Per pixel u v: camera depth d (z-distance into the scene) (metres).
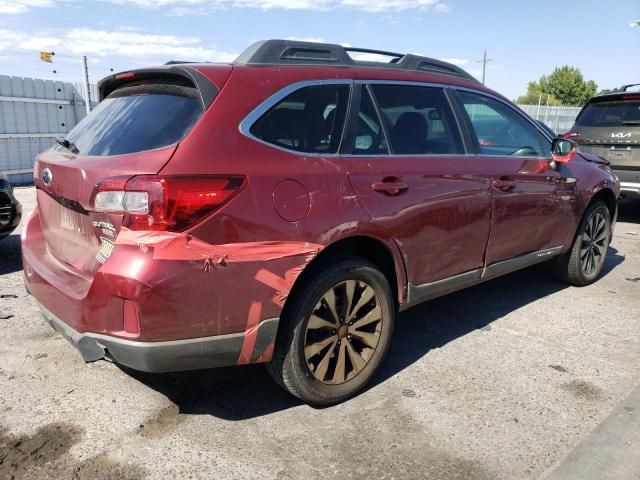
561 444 2.78
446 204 3.47
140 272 2.37
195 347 2.53
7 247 6.57
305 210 2.77
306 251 2.75
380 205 3.08
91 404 3.09
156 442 2.76
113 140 2.81
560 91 87.00
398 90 3.47
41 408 3.03
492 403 3.16
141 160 2.51
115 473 2.52
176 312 2.44
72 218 2.91
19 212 5.87
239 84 2.79
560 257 5.08
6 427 2.85
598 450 2.73
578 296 5.01
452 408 3.10
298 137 2.91
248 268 2.58
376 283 3.16
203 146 2.56
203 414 3.02
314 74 3.09
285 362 2.88
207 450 2.70
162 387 3.29
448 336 4.10
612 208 5.46
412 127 3.48
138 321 2.41
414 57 3.77
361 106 3.23
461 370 3.56
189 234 2.43
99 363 3.55
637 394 3.27
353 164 3.06
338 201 2.90
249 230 2.58
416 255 3.36
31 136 13.47
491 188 3.80
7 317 4.27
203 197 2.46
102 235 2.59
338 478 2.51
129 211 2.41
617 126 8.13
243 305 2.60
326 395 3.04
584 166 4.97
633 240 7.36
